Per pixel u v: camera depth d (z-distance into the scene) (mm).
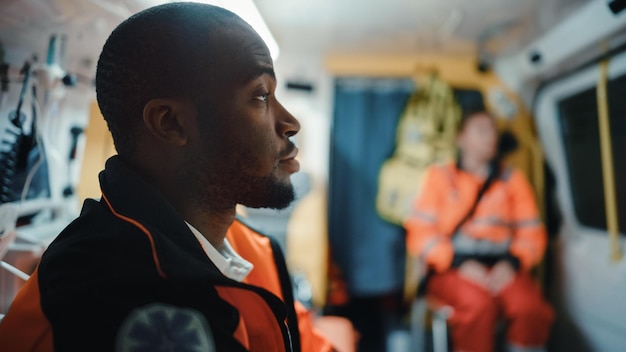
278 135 645
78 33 989
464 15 1991
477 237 2246
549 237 2465
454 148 2604
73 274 453
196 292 488
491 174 2311
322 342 902
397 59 2654
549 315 2072
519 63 2500
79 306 418
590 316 2096
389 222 2629
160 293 456
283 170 652
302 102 2689
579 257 2193
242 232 811
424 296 2344
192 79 568
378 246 2629
